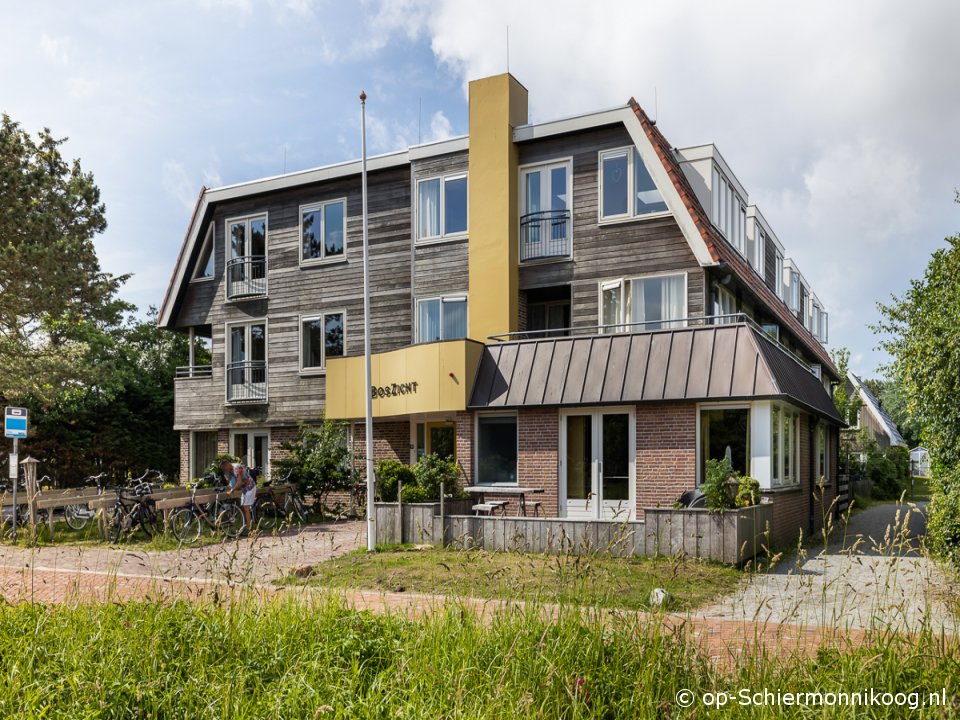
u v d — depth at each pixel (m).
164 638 6.21
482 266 20.45
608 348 16.67
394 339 22.19
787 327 25.27
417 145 21.95
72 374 22.81
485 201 20.55
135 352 35.09
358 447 22.17
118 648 5.89
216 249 25.55
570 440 16.70
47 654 6.00
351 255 23.08
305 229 23.98
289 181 23.86
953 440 11.48
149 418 33.72
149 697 5.18
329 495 22.39
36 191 21.47
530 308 22.28
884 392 63.94
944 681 4.90
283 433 24.16
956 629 5.76
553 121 20.00
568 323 21.88
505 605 6.76
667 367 15.76
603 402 15.95
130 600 7.31
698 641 6.15
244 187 24.62
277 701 5.07
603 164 19.70
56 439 29.84
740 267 20.62
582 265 19.73
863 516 22.75
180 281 25.61
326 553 13.62
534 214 20.41
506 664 5.22
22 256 20.20
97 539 16.27
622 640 5.56
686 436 15.36
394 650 5.94
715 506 12.27
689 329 16.05
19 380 21.97
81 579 10.57
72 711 5.00
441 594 9.59
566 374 16.80
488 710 4.78
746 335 15.36
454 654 5.51
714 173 20.52
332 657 5.87
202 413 25.42
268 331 24.31
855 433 38.31
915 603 8.95
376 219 22.75
